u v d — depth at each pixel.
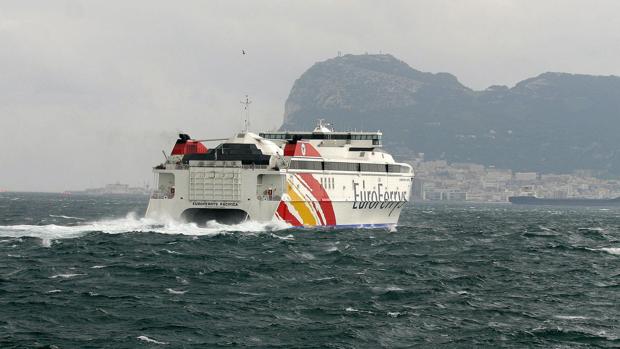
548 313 162.00
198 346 129.12
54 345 126.94
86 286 177.00
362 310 157.88
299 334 138.12
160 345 129.00
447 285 192.88
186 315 148.62
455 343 135.38
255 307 157.62
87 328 138.62
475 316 156.25
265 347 129.75
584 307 169.50
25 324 140.25
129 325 140.88
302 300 166.12
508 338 139.12
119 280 186.12
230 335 136.12
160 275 193.62
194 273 197.00
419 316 154.12
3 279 184.25
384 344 133.75
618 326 151.00
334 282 190.50
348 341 134.50
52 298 161.75
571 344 136.50
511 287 194.12
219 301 162.25
